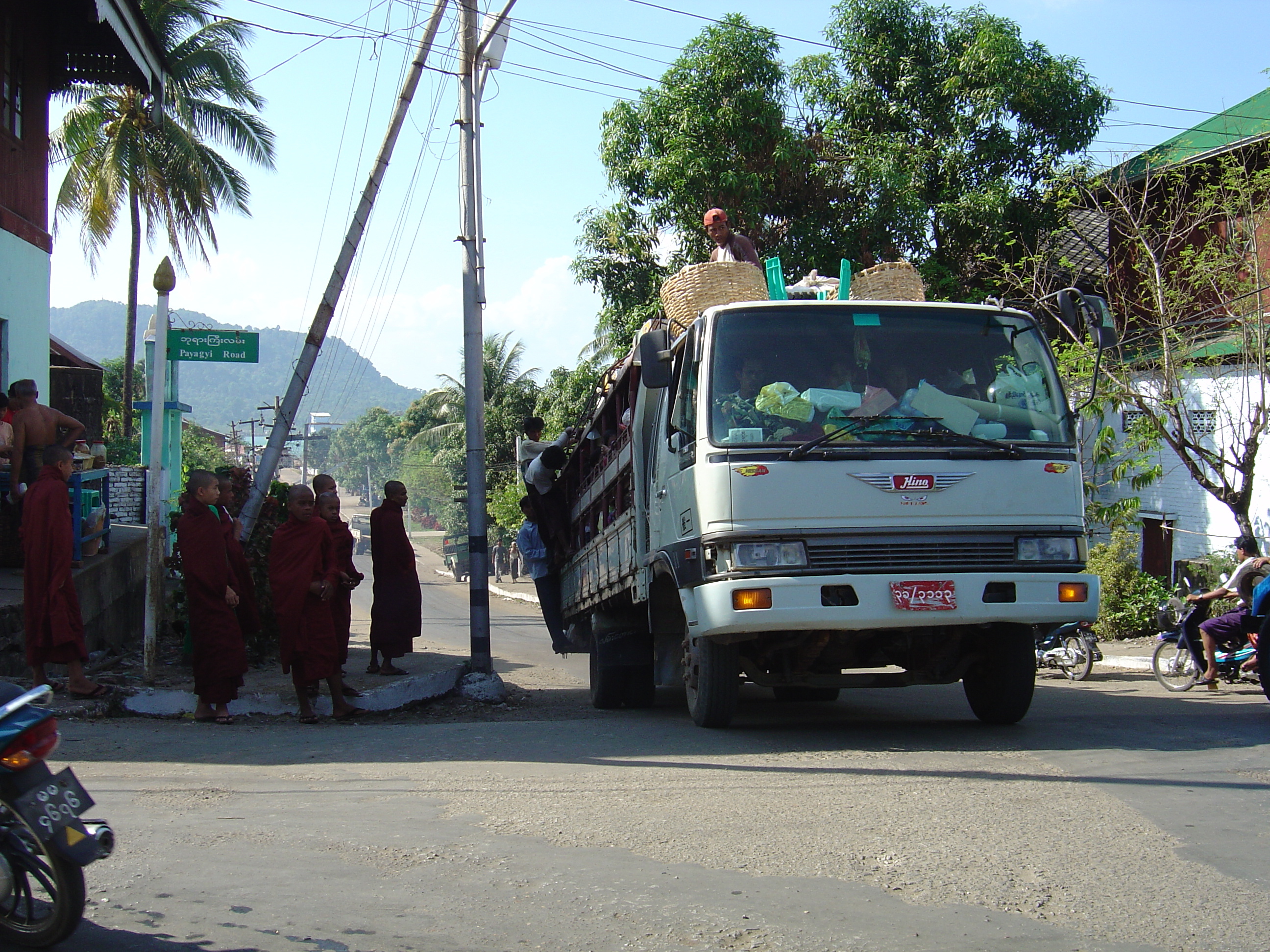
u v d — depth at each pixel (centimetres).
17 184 1293
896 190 1897
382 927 368
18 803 342
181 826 493
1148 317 1709
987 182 1978
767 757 647
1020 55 1981
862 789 552
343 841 468
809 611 633
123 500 2238
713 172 1853
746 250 895
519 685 1320
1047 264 1769
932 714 877
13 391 1088
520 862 436
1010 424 683
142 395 5372
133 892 404
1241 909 374
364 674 1032
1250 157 1592
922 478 652
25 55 1322
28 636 796
